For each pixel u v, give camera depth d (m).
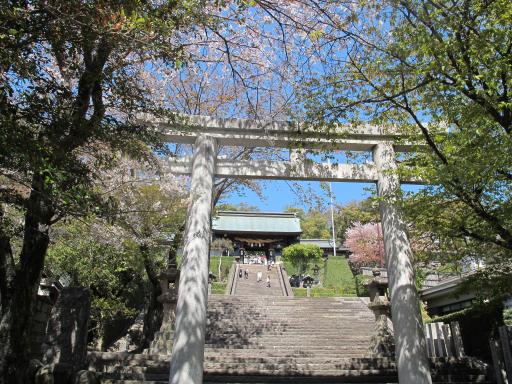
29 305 6.41
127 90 6.58
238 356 11.38
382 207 9.08
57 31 5.03
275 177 9.31
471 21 6.54
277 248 46.75
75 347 8.75
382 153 9.38
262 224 45.44
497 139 6.34
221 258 39.44
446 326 11.70
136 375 9.11
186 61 5.89
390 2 7.04
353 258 33.81
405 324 8.08
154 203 11.73
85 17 4.89
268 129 9.20
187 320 7.71
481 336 11.86
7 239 6.55
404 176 9.03
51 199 4.98
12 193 5.76
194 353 7.52
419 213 7.79
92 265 15.46
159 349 10.88
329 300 18.67
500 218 6.94
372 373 9.88
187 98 12.69
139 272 17.12
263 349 12.26
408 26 7.07
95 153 6.65
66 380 7.98
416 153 8.45
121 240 11.28
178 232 13.23
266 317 15.95
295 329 14.63
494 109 6.51
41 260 6.56
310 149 9.27
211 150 9.07
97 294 17.70
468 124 6.82
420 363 7.80
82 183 5.48
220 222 44.94
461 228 7.84
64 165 5.30
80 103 6.07
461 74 6.41
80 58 6.71
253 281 31.08
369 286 13.46
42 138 5.36
